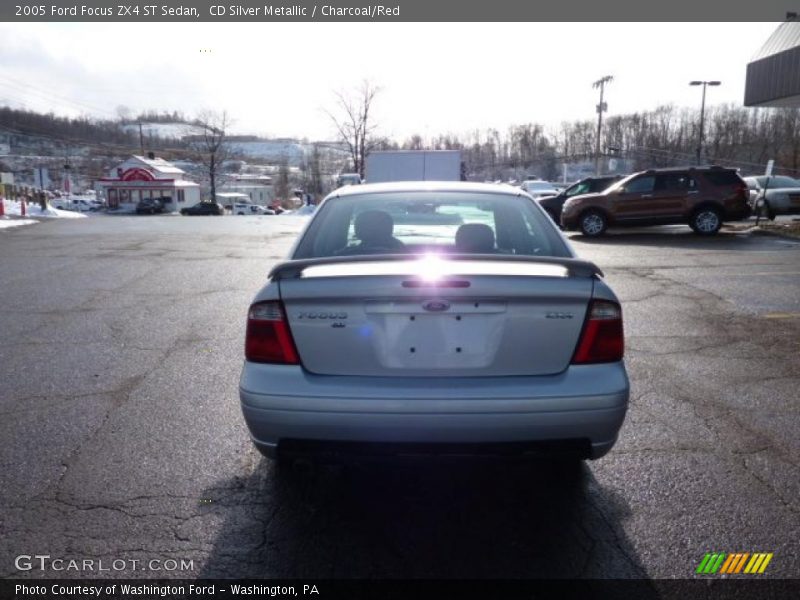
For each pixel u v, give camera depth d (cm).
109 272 993
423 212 373
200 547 268
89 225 2128
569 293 260
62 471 330
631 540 272
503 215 366
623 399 260
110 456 347
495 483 321
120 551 264
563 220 1579
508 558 261
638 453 350
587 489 313
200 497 306
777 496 305
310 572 253
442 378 258
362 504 303
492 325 259
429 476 329
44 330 620
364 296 255
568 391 255
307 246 340
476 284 254
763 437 370
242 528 282
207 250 1312
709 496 305
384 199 382
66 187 6850
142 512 293
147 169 6662
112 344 568
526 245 342
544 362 261
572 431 256
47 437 370
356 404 252
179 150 8950
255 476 327
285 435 259
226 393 443
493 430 252
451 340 258
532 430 254
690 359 521
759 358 524
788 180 1930
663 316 669
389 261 272
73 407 417
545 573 251
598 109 4866
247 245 1421
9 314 691
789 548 264
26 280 917
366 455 258
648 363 511
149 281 905
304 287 260
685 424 388
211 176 6712
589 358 262
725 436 371
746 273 934
